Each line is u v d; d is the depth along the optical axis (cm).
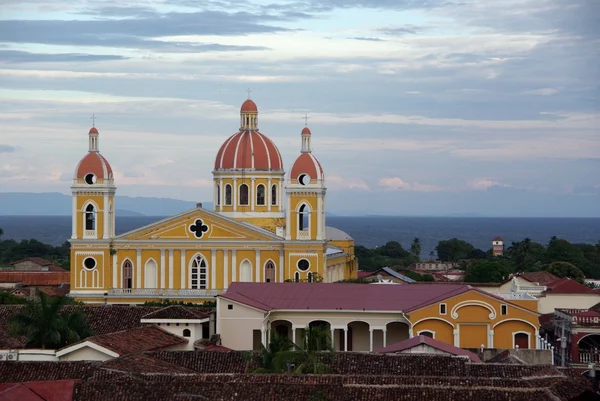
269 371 11319
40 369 11031
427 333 15112
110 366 10919
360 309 15375
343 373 11194
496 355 13188
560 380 10062
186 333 14438
